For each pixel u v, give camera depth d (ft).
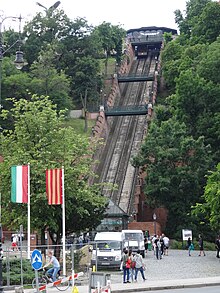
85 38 451.53
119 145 333.21
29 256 115.96
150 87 425.69
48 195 123.54
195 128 302.25
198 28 446.60
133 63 508.12
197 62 369.30
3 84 340.80
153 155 267.39
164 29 572.10
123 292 103.50
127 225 246.06
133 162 271.28
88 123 374.63
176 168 258.37
